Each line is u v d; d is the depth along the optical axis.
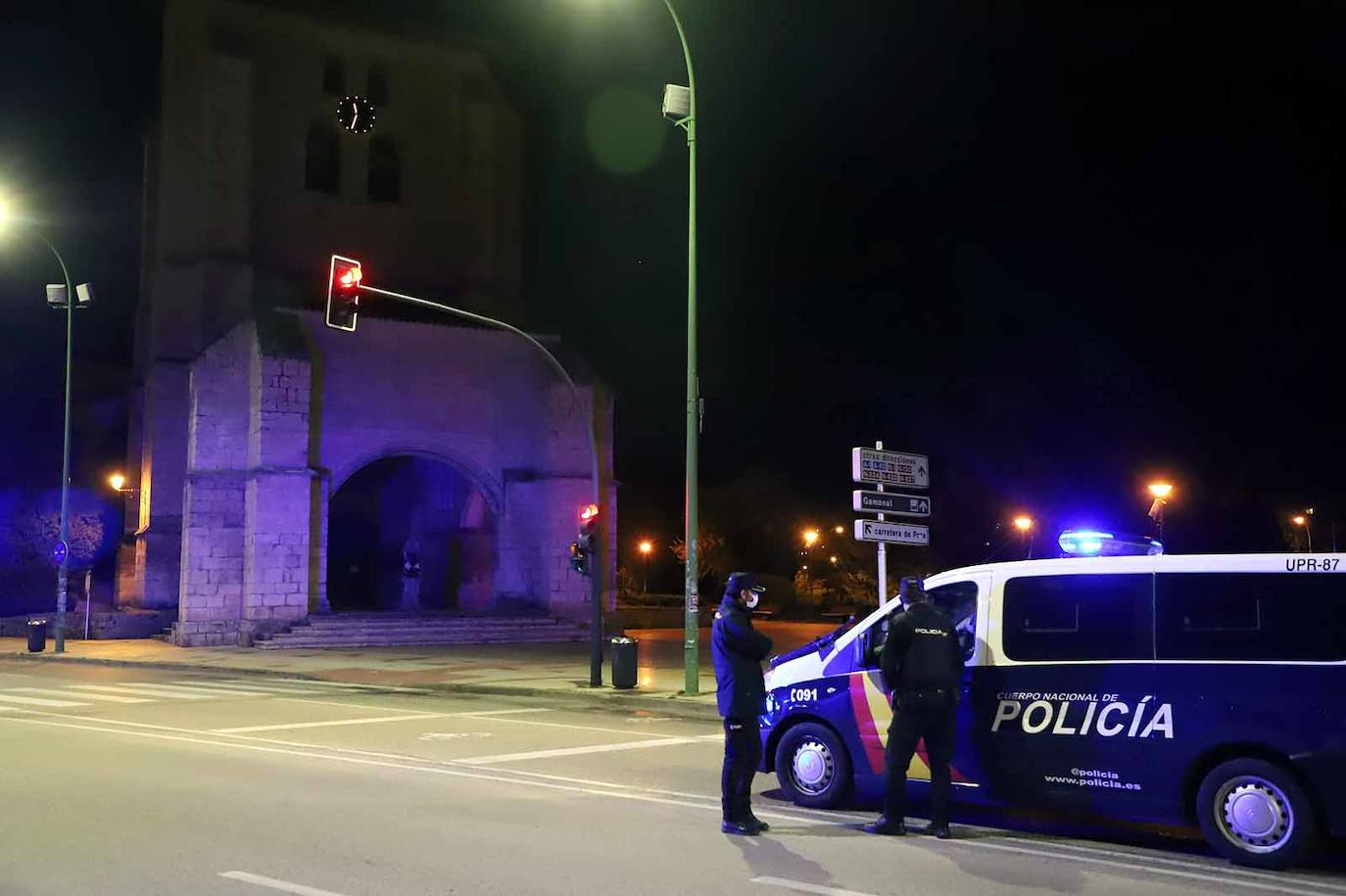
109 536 64.94
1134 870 7.23
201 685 21.78
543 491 38.12
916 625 8.15
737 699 8.15
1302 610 7.48
